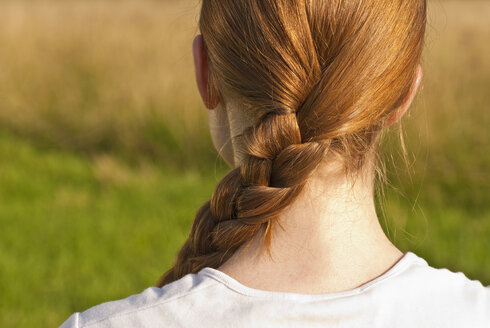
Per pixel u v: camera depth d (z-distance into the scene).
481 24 10.70
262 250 1.17
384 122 1.23
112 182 7.75
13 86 10.03
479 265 5.79
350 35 1.14
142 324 1.11
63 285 5.55
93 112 9.20
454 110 7.50
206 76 1.32
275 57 1.15
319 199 1.17
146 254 6.07
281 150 1.18
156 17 13.39
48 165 8.28
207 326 1.08
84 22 12.41
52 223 6.67
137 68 9.97
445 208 6.74
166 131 8.69
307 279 1.13
